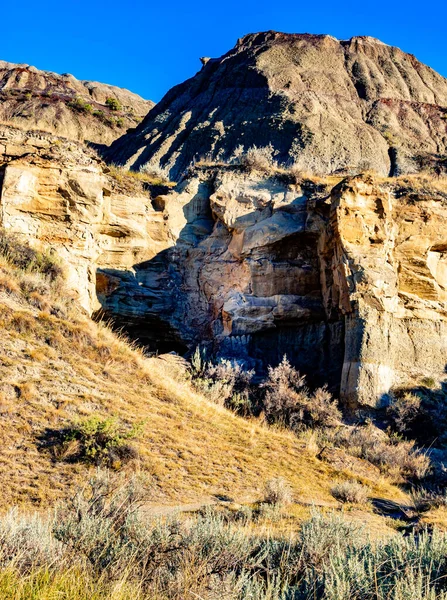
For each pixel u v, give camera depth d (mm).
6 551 5355
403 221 29156
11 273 20141
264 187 32875
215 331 30547
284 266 30328
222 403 22328
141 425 15570
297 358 29359
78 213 26906
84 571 5363
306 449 18766
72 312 20047
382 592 5059
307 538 6918
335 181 33250
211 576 5574
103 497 7383
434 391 26438
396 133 71750
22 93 99688
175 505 12219
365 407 25000
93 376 17438
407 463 20266
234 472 15445
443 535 6621
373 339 26078
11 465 12656
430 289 28844
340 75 81250
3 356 16125
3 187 25547
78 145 28594
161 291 30953
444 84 94688
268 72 74750
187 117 72250
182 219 32562
